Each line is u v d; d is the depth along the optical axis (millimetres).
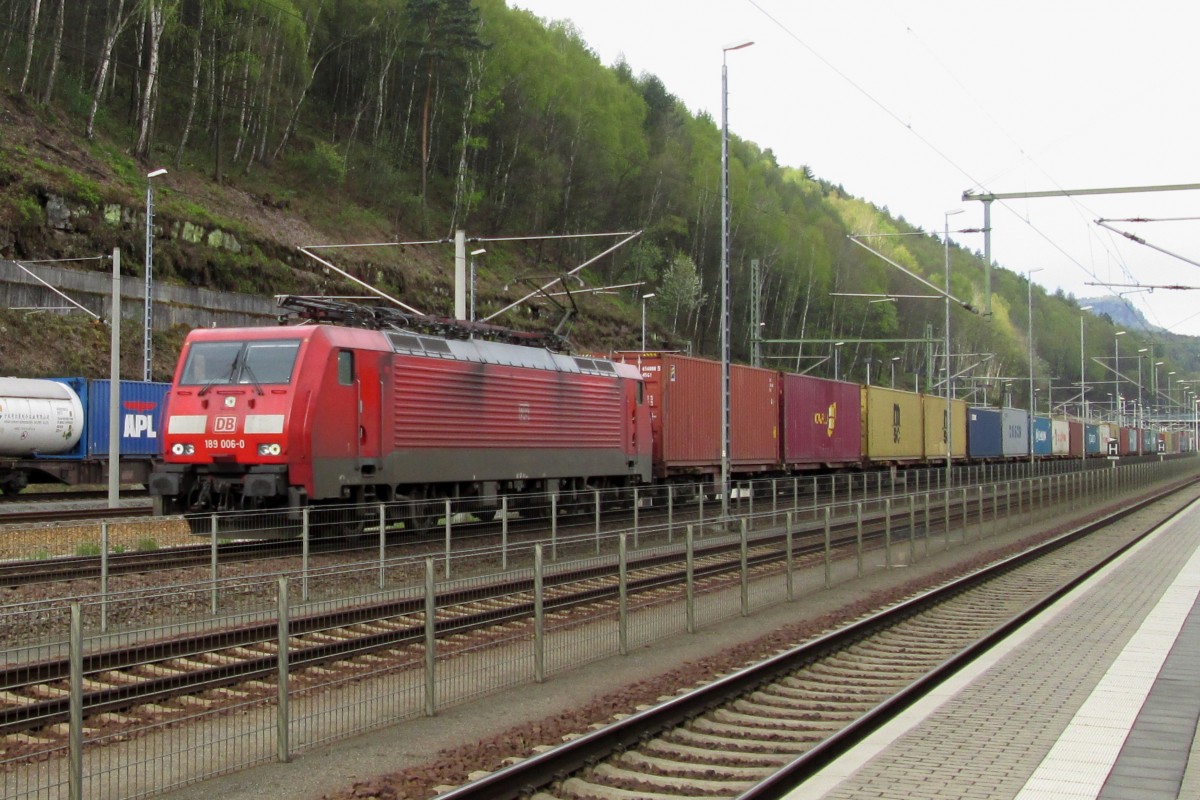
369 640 11125
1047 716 9672
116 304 29547
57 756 8398
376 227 71188
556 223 90250
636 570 19125
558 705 11195
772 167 143500
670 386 34156
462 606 13258
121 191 52000
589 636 13469
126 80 67812
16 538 19062
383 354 22531
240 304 54125
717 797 8125
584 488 29859
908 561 24188
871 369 111938
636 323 79500
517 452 26500
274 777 8664
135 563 17062
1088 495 44000
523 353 27469
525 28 91750
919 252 138875
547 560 19938
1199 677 11258
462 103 84062
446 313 66562
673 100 114688
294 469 20578
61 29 60062
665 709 9922
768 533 22078
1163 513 40562
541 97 87750
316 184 71500
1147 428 116375
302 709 9523
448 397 24281
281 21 73000
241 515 16109
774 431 39812
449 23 78938
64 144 54469
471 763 8766
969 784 7711
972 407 60000
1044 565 23812
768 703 11398
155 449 40031
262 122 71375
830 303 109000
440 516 19516
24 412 35406
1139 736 8945
